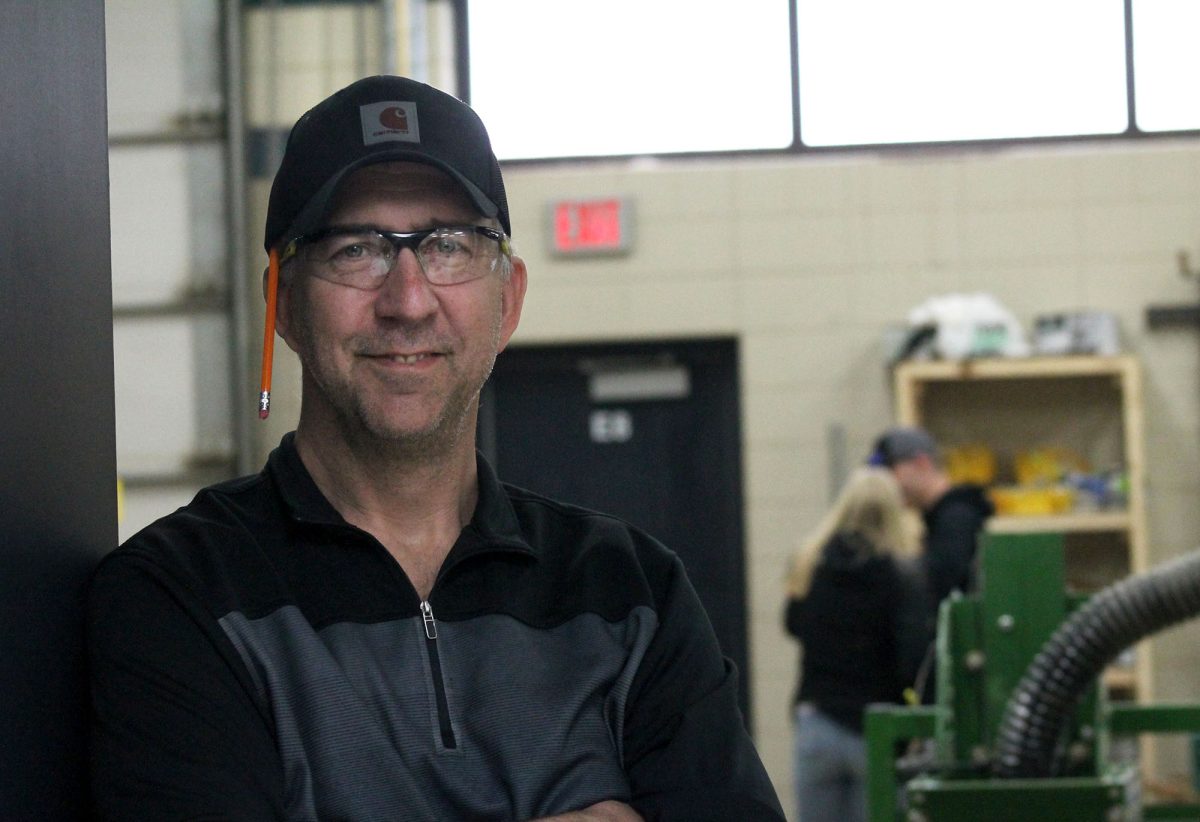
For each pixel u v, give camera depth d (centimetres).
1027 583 277
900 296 565
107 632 123
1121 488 546
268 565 129
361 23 509
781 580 571
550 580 137
